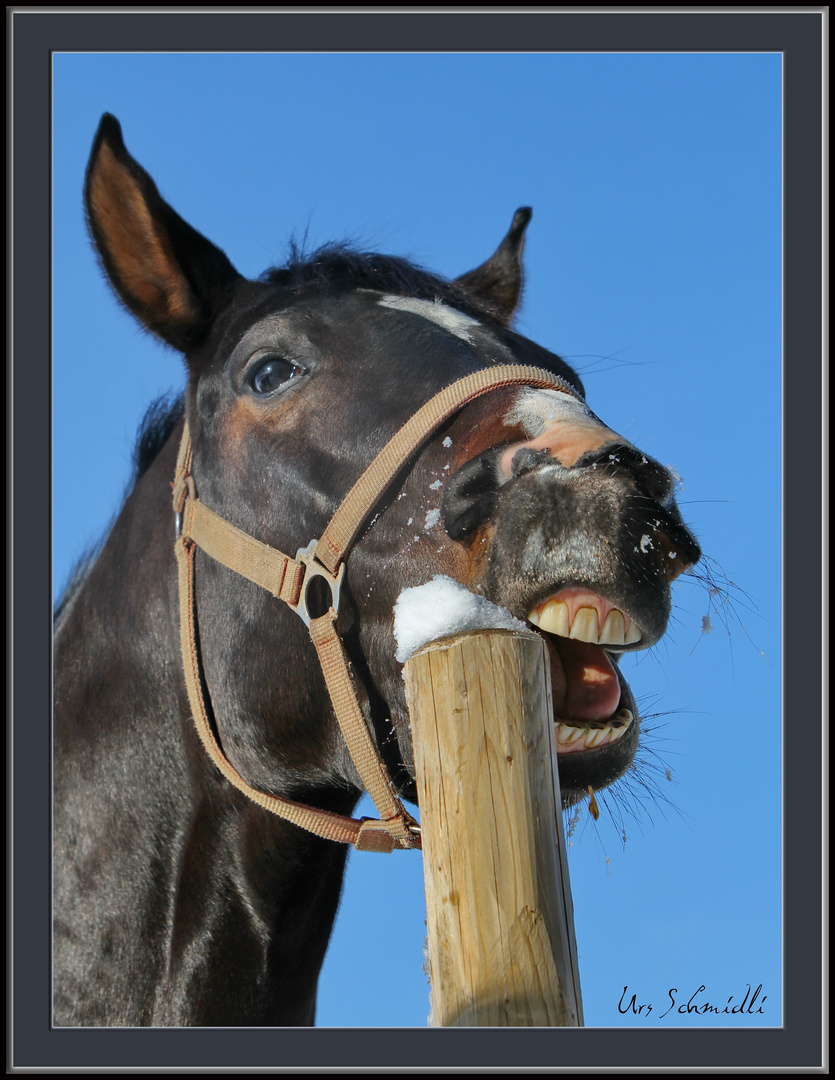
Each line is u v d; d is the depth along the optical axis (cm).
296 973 276
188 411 287
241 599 258
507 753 144
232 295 285
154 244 278
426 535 221
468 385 230
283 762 255
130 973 263
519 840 141
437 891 143
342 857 283
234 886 265
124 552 301
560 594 196
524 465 207
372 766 223
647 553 195
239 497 261
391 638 226
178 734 272
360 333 257
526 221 365
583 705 200
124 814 273
